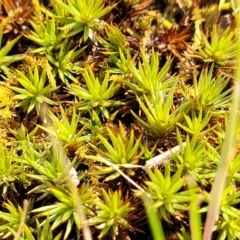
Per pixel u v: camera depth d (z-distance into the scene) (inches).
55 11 8.8
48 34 8.5
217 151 7.8
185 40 8.8
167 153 7.7
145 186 7.7
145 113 7.8
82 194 7.5
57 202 7.7
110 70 8.4
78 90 8.1
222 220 7.5
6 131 8.2
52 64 8.5
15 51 8.8
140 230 7.5
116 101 8.2
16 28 8.7
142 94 8.2
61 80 8.6
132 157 7.7
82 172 7.8
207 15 8.9
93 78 8.1
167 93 8.2
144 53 8.0
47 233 7.5
